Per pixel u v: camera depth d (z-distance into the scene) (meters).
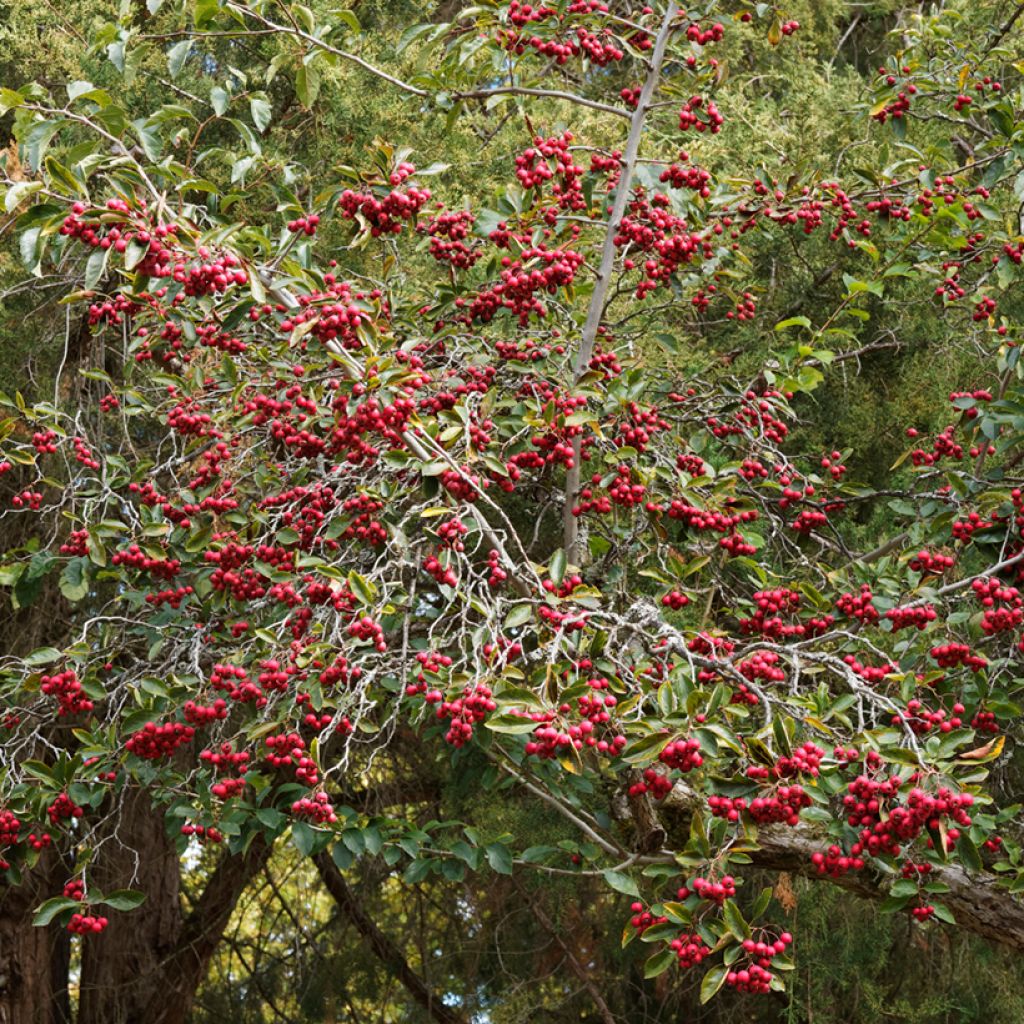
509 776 4.64
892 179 5.00
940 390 5.90
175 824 4.45
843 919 6.25
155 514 4.15
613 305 5.65
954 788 2.85
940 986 6.98
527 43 4.28
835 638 3.69
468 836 4.45
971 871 3.46
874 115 4.99
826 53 8.75
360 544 4.07
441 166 4.05
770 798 2.95
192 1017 9.04
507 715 2.94
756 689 3.18
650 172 4.22
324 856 8.27
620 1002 8.19
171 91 5.51
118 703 4.38
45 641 6.60
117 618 4.10
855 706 3.76
